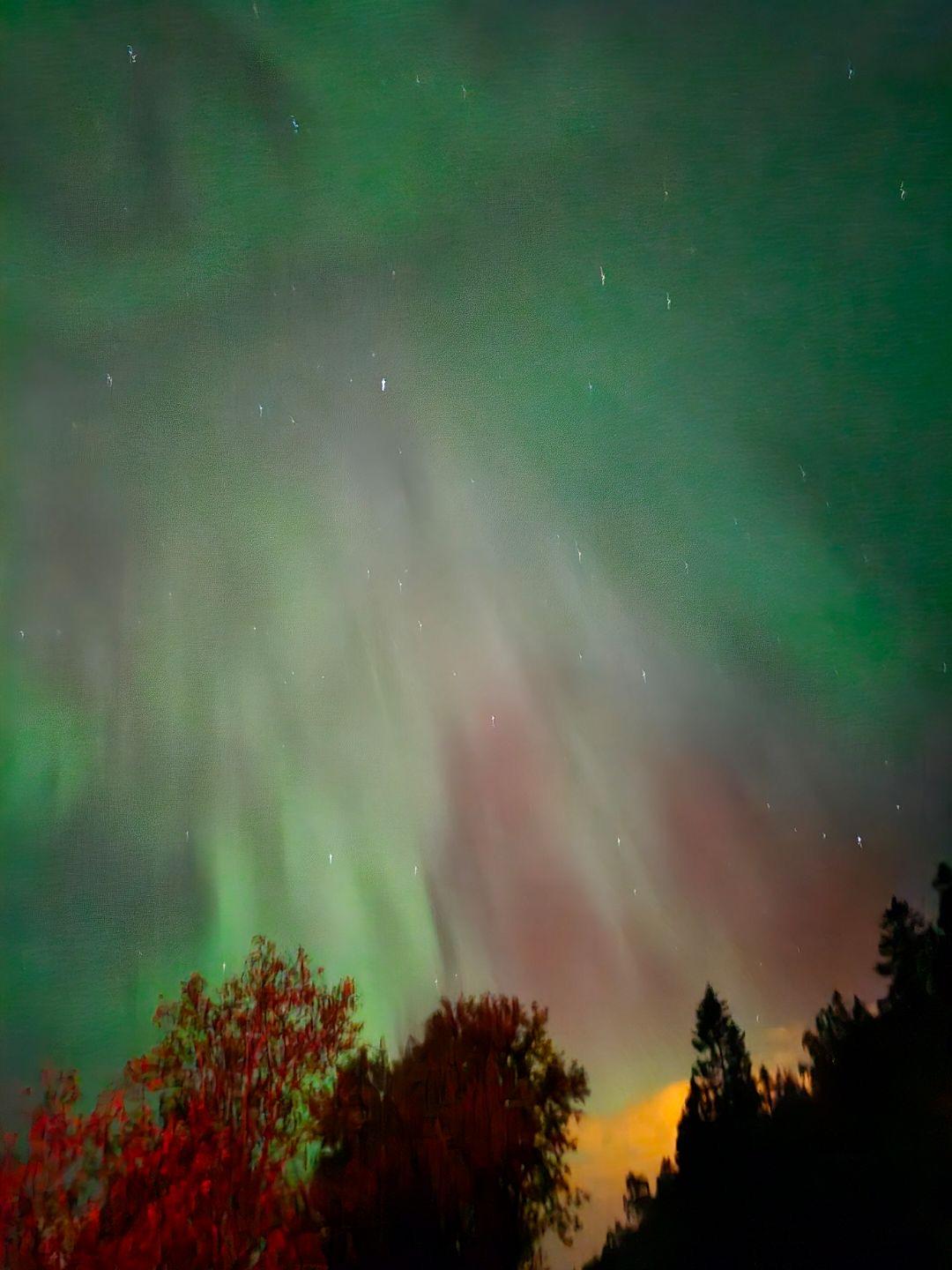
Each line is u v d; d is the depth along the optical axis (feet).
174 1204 42.75
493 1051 57.62
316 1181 49.11
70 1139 43.80
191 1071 53.42
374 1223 48.39
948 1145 51.78
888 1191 50.11
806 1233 48.83
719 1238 50.29
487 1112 53.57
